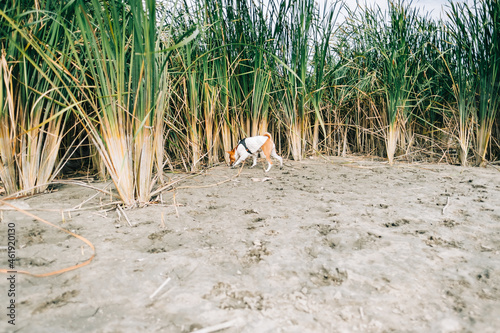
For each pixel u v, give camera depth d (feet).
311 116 20.97
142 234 7.50
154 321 4.45
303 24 16.58
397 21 17.15
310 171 15.64
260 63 16.31
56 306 4.72
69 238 7.18
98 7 7.69
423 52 18.65
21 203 9.64
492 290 5.21
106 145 8.91
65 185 12.25
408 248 6.76
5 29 8.57
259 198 10.71
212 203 10.12
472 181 12.98
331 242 7.12
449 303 4.90
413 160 19.25
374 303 4.91
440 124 20.47
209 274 5.71
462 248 6.74
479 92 17.22
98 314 4.57
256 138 15.52
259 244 6.98
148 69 8.43
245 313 4.65
